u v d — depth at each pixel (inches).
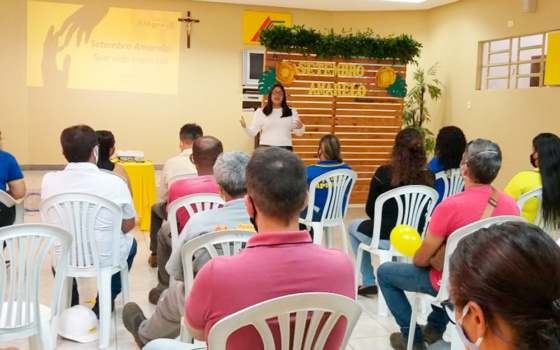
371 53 268.8
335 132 278.1
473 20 333.4
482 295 29.1
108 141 165.3
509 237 30.0
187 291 84.8
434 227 97.3
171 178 155.9
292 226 59.4
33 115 367.6
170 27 381.7
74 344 116.1
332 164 163.2
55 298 95.3
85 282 155.3
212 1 382.6
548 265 28.7
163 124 390.0
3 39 355.9
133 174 215.0
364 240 143.9
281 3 380.8
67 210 112.0
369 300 148.2
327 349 61.3
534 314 27.9
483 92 325.4
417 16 384.8
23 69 361.7
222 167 87.1
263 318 54.6
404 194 134.1
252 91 401.1
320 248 60.2
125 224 122.1
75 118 374.6
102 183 116.3
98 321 124.9
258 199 58.4
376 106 280.8
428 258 100.1
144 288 153.3
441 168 146.6
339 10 396.2
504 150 307.3
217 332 54.0
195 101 393.1
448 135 143.8
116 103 380.2
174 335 100.3
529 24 286.7
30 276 88.7
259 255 57.0
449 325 122.0
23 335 88.7
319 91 271.6
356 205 287.6
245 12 390.3
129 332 121.6
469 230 92.1
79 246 114.0
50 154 373.1
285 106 236.4
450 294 32.3
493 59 323.9
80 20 366.9
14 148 365.7
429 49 380.5
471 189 97.5
